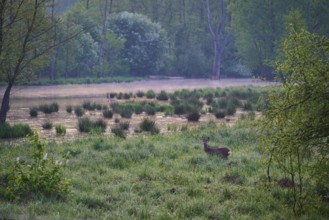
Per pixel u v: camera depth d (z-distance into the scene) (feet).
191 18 409.08
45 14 103.04
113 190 47.11
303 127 40.27
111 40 322.75
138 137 80.53
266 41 290.15
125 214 40.14
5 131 82.94
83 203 43.04
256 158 61.77
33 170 45.44
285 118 41.81
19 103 155.84
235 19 307.37
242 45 302.86
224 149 62.49
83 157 61.31
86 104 136.67
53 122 106.83
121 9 410.52
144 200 44.19
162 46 356.38
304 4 265.54
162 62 361.30
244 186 49.85
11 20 94.68
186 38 410.52
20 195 44.01
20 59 94.48
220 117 115.75
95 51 315.17
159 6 415.44
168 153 65.10
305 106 40.65
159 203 43.93
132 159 61.57
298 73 41.47
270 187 48.01
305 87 40.55
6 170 50.52
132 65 348.38
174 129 92.12
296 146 40.81
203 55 398.83
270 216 40.52
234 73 405.18
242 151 67.21
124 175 52.70
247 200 44.80
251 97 158.71
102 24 346.74
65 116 119.14
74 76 317.42
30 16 95.66
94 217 39.34
